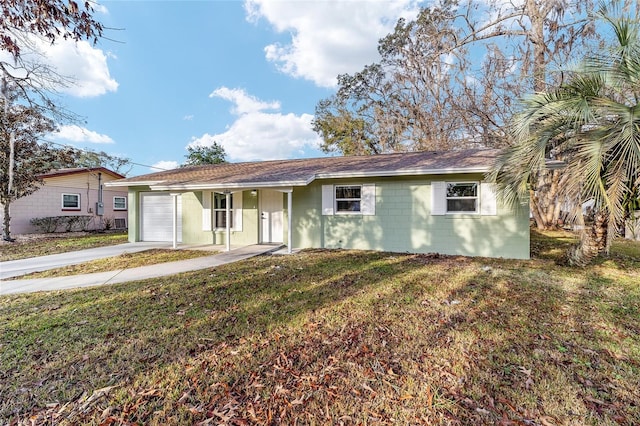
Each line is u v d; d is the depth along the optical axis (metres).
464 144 15.39
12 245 10.58
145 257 8.18
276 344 3.12
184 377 2.55
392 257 7.89
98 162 21.61
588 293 4.67
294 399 2.27
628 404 2.18
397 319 3.73
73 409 2.18
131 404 2.23
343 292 4.84
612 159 4.81
